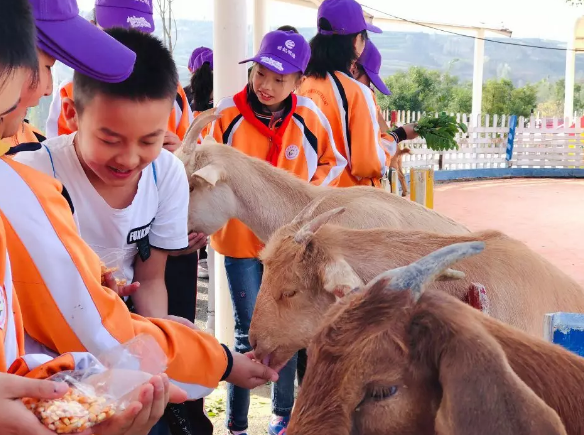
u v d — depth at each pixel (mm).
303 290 2844
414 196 6234
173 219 2717
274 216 4016
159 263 2758
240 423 4309
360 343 1663
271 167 4141
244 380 2430
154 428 2615
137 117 2156
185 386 2213
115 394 1666
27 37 1550
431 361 1606
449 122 6977
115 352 1827
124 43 2238
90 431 1597
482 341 1509
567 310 2824
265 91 4352
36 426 1508
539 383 1670
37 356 1752
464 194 18203
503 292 2717
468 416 1436
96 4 4336
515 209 15391
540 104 51125
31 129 3057
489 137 22609
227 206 4016
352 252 2820
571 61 27062
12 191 1813
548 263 2961
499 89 37094
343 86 4836
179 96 4895
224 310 5367
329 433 1643
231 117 4566
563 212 14922
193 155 4020
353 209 3623
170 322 2260
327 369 1680
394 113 19766
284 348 2928
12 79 1523
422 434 1670
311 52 4898
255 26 7262
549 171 22594
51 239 1826
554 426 1380
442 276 2258
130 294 2545
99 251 2535
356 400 1656
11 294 1703
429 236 2939
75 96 2217
